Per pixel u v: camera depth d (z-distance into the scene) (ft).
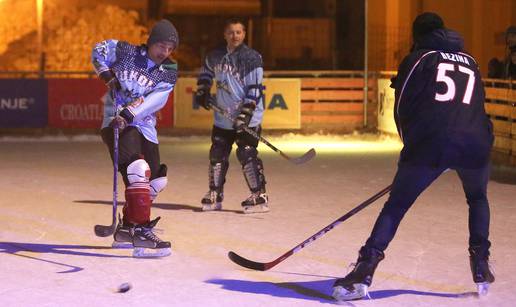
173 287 24.07
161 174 28.84
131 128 27.66
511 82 53.67
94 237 30.89
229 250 28.84
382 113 72.74
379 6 98.63
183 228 32.58
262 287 24.11
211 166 36.29
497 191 42.04
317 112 74.69
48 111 72.74
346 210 36.42
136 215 27.14
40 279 24.82
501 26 92.48
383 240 22.45
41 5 90.94
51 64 96.12
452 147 21.81
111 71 27.27
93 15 102.63
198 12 113.19
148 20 112.47
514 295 23.44
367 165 51.78
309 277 25.23
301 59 112.78
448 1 93.91
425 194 40.65
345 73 75.15
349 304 22.48
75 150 60.70
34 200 38.78
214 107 35.35
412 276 25.40
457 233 31.63
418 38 23.24
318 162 53.16
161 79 27.55
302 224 33.37
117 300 22.74
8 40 99.30
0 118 72.08
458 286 24.36
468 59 22.75
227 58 35.50
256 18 115.34
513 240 30.60
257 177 35.78
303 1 123.03
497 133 54.95
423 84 22.11
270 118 73.36
